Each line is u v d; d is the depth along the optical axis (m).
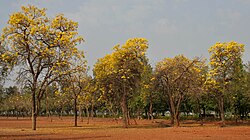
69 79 41.78
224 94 50.41
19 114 136.62
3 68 36.28
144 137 28.80
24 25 37.66
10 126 53.03
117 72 46.88
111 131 38.38
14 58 36.62
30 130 40.06
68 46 39.28
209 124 55.88
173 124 54.19
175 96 50.81
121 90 47.88
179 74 48.59
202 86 49.81
